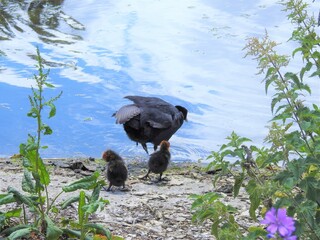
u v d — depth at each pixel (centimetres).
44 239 803
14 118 1683
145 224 957
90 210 768
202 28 2298
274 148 628
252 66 2031
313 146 611
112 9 2448
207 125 1686
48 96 1788
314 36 725
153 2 2539
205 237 911
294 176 584
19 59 1973
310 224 584
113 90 1844
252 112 1752
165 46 2134
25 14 2338
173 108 1518
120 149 1570
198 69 1995
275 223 493
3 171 1245
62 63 1972
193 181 1266
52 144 1562
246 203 1071
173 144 1574
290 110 622
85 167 1332
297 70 1956
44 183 824
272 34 2217
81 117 1706
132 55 2061
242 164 641
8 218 836
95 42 2138
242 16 2380
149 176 1309
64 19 2323
